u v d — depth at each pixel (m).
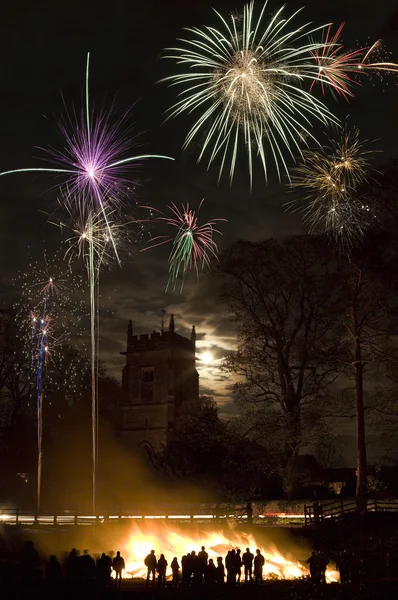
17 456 69.69
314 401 43.41
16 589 17.36
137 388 91.06
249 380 46.56
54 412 77.00
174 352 90.94
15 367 69.38
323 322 46.03
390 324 42.34
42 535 33.69
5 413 71.12
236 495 51.31
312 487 57.41
